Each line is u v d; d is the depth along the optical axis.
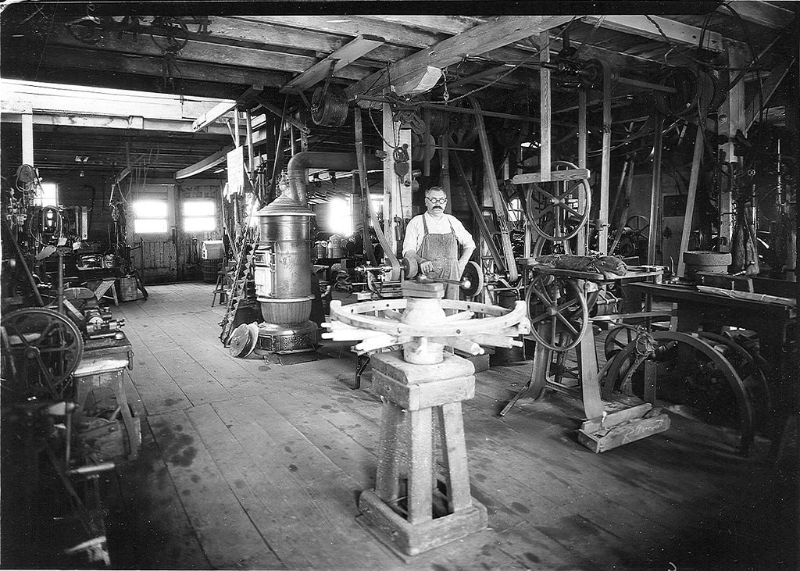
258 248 7.35
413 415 2.71
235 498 3.26
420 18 4.84
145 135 11.25
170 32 4.86
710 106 6.00
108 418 3.95
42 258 6.13
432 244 4.92
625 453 3.83
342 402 5.05
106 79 6.65
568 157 8.81
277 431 4.33
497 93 8.02
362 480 3.48
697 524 2.91
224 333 7.72
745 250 5.03
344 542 2.81
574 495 3.25
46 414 2.59
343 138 10.55
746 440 3.73
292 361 6.57
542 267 4.48
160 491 3.35
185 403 5.06
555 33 5.77
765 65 6.11
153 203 16.64
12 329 3.30
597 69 5.38
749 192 5.16
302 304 6.77
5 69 5.62
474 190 9.22
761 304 3.85
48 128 10.30
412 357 2.83
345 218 16.95
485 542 2.78
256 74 6.95
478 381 5.61
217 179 17.34
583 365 4.24
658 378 4.85
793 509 3.01
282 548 2.76
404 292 2.90
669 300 4.97
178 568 2.58
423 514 2.75
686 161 9.24
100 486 3.41
